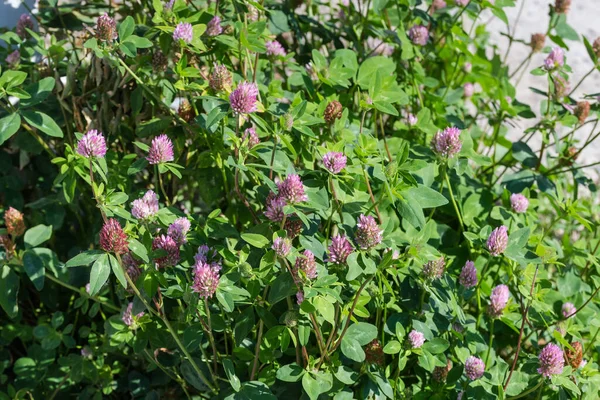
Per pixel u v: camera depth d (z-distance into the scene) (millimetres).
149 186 1554
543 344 1469
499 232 1319
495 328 1477
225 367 1229
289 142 1290
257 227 1278
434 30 1796
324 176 1313
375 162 1303
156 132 1473
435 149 1411
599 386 1365
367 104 1362
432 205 1277
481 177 1724
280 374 1234
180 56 1429
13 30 1642
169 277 1261
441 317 1346
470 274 1358
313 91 1477
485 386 1333
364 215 1305
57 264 1387
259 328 1273
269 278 1244
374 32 1691
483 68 1813
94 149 1230
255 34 1435
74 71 1493
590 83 2684
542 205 1847
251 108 1281
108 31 1351
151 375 1470
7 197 1564
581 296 1512
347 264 1226
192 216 1371
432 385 1356
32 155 1604
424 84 1662
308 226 1202
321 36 1711
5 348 1592
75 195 1544
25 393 1477
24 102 1321
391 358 1397
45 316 1541
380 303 1312
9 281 1362
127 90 1491
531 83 2670
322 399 1281
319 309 1204
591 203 1815
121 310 1376
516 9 3074
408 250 1291
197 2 1573
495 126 1783
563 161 1687
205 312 1287
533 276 1353
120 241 1197
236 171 1321
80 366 1459
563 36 1756
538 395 1343
